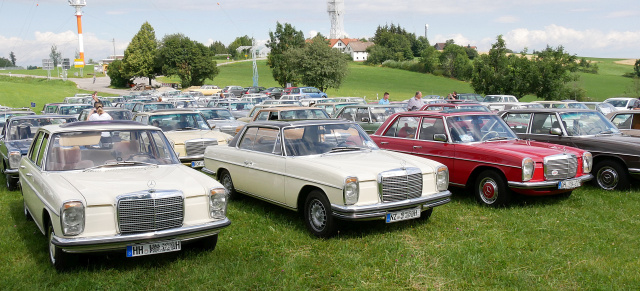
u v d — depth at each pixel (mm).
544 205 7680
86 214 4727
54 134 5844
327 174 5949
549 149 7699
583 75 87062
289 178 6578
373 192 5918
